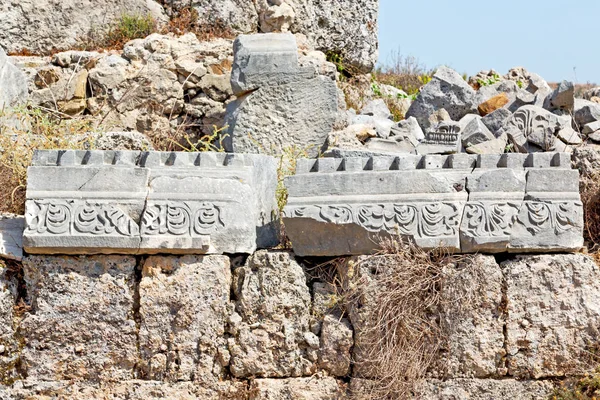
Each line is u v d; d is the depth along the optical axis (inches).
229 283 271.3
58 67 400.5
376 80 526.6
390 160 270.2
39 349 268.7
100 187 266.5
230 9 454.3
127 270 269.4
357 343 269.1
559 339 267.0
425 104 407.5
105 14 440.1
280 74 369.7
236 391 267.9
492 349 266.7
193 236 265.6
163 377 268.1
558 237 266.1
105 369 268.7
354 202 266.7
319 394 268.4
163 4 455.2
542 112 365.7
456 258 267.3
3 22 427.5
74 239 263.9
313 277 274.7
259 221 285.0
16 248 270.4
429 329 267.6
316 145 372.8
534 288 267.6
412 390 266.8
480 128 363.9
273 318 270.1
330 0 482.9
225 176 272.5
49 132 343.9
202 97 403.9
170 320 268.7
